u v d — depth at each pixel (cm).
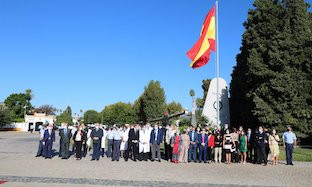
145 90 7831
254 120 3650
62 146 2117
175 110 9162
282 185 1209
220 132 2145
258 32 3628
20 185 1087
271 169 1736
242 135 2067
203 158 2131
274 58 3406
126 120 9825
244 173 1553
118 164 1855
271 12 3581
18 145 3297
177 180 1285
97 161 2002
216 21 2672
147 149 2134
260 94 3447
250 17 3725
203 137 2081
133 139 2106
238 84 3909
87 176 1335
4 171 1413
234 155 2102
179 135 2097
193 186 1148
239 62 4016
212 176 1429
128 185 1145
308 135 3425
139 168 1673
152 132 2141
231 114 4034
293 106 3347
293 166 1900
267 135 2031
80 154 2091
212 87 3472
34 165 1675
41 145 2180
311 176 1469
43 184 1117
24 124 10394
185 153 2073
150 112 7688
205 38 2675
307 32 3497
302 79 3416
